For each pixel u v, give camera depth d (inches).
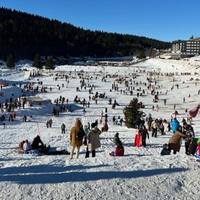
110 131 1624.0
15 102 2536.9
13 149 1080.8
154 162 591.5
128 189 456.8
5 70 5423.2
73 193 438.6
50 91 3479.3
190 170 540.7
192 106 2886.3
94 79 4429.1
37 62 6274.6
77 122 655.1
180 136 711.7
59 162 609.0
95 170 534.3
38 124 2034.9
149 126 1550.2
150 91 3654.0
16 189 447.5
